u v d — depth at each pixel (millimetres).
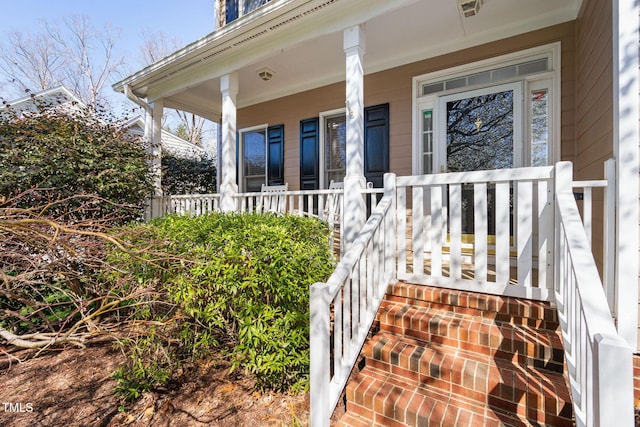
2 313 2668
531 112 3615
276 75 5090
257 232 2447
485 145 3838
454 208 2430
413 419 1756
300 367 2393
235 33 3809
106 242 2521
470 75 3941
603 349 1054
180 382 2621
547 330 2068
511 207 3660
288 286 2289
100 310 2285
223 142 4434
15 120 4371
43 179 3963
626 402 1025
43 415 2326
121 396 2482
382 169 4582
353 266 2107
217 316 2520
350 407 1973
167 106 6074
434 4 3219
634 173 1907
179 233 2664
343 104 5082
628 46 1919
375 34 3785
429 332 2242
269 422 2125
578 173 3252
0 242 2270
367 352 2219
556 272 2066
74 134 4324
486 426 1651
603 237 2252
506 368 1899
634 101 1901
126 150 4750
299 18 3447
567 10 3346
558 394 1655
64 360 3066
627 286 1916
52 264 2385
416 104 4285
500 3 3246
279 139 5820
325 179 5363
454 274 2441
